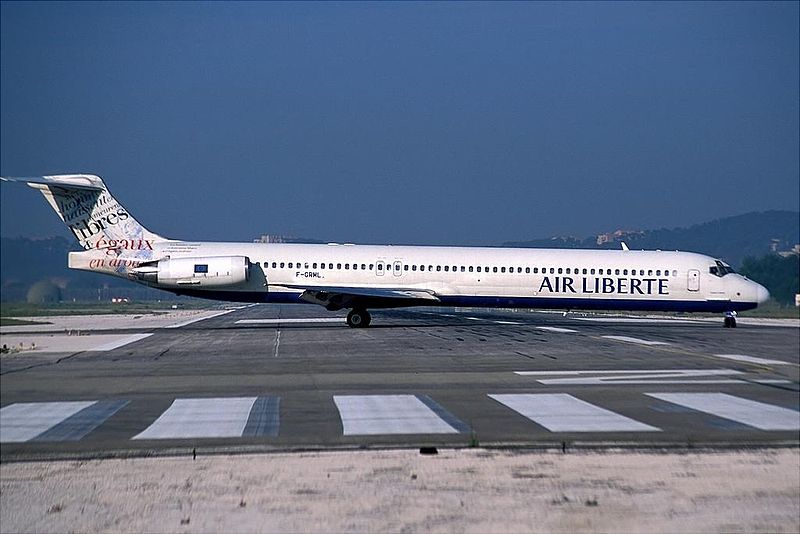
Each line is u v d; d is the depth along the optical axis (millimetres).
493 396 48625
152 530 24203
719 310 118125
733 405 45312
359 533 23984
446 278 114500
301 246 115125
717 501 26938
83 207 110312
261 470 30672
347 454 33156
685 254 119812
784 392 50344
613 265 116938
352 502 26750
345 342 86000
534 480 29312
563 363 65875
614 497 27344
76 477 29812
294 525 24594
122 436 36844
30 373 59688
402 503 26656
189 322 133875
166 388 52062
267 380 55750
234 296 113062
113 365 64812
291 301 112938
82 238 110688
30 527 24469
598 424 39562
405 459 32344
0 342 88188
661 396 48625
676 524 24828
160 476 29906
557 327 114188
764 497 27375
